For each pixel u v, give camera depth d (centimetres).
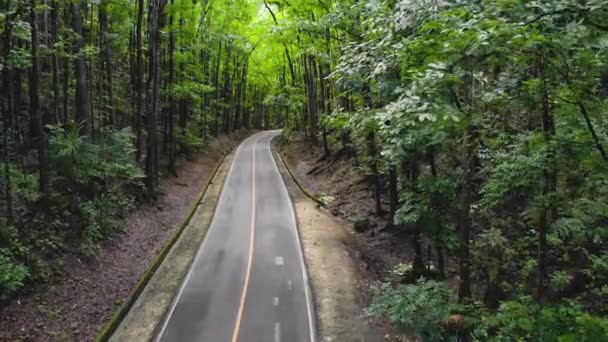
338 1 1778
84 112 1616
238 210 2261
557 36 566
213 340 1084
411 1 766
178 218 2031
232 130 5597
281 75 5266
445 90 807
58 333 1010
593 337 589
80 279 1217
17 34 1223
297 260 1600
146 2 2419
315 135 3528
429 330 841
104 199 1590
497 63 671
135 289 1294
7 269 988
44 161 1280
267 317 1198
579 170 743
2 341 915
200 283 1404
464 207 903
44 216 1265
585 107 657
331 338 1097
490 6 610
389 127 875
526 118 1089
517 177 775
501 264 1040
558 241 953
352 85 1184
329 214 2145
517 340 724
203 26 3114
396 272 1341
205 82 3772
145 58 3016
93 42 2142
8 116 1488
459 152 1020
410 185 1197
